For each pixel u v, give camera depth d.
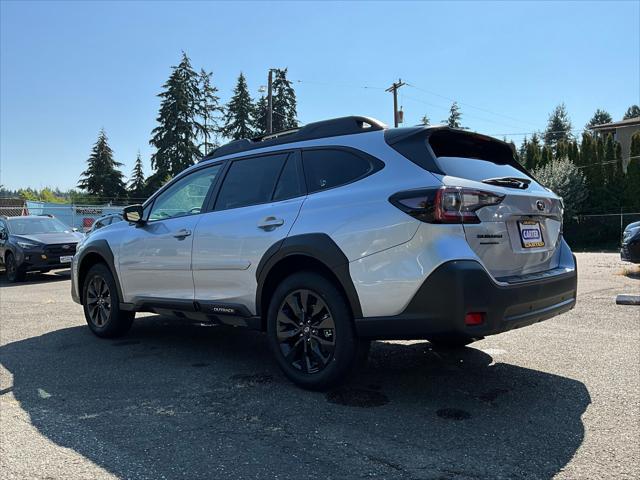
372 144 3.85
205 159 5.14
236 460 2.85
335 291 3.72
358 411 3.53
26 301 9.16
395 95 37.31
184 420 3.42
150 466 2.80
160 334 6.10
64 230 14.22
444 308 3.23
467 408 3.57
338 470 2.72
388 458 2.84
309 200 3.97
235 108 57.19
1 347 5.54
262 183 4.44
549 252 4.07
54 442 3.12
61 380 4.34
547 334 5.66
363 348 3.76
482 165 3.99
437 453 2.89
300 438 3.11
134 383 4.22
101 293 5.94
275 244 4.01
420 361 4.72
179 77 54.88
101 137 62.03
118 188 62.03
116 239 5.61
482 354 4.91
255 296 4.21
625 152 40.94
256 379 4.27
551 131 76.19
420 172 3.52
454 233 3.29
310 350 3.94
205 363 4.80
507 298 3.35
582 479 2.60
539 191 4.08
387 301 3.44
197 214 4.84
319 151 4.14
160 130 54.56
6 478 2.69
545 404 3.62
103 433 3.24
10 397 3.93
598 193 32.16
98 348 5.45
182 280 4.82
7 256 13.14
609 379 4.12
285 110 55.97
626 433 3.12
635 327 5.95
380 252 3.47
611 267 13.55
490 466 2.74
